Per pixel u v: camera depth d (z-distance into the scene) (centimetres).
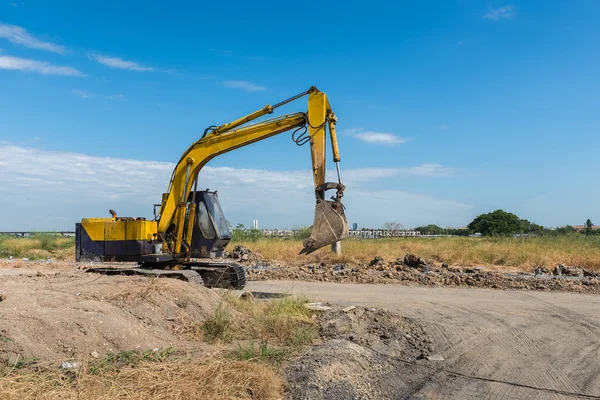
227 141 1423
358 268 2081
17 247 3188
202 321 900
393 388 663
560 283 1648
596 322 1082
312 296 1414
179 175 1459
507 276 1798
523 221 5059
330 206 1234
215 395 562
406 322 1045
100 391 550
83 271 1433
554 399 642
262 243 2864
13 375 570
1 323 665
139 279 1079
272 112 1392
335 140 1291
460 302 1333
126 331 730
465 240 3070
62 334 677
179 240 1448
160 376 596
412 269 1995
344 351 755
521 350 861
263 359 706
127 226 1420
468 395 651
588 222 5594
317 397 592
